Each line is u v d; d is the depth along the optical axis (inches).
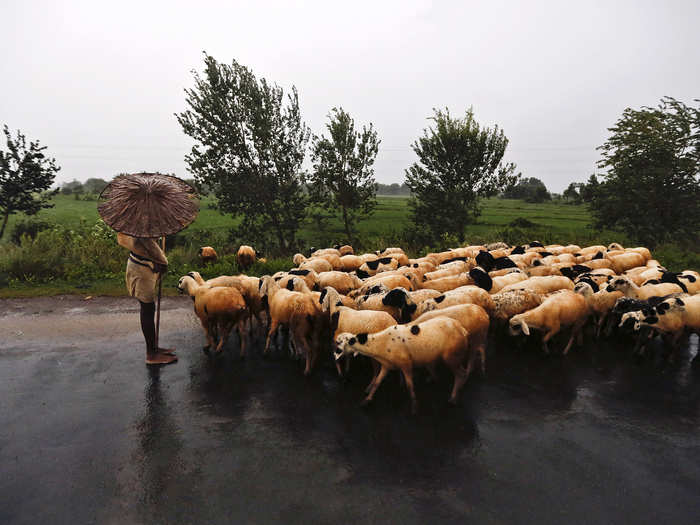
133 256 271.0
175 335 343.0
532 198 4318.4
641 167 903.1
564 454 181.5
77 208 2166.6
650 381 255.4
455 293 296.4
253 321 393.4
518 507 150.4
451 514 147.1
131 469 173.8
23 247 588.1
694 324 273.6
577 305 290.2
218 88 805.9
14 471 171.8
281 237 917.8
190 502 154.8
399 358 218.7
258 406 227.6
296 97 853.8
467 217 979.9
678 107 888.9
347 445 190.4
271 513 148.6
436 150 954.1
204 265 651.5
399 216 2278.5
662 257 695.7
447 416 215.3
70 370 272.7
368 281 356.8
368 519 145.0
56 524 144.1
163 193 256.4
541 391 242.4
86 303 435.5
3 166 730.8
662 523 142.8
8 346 315.6
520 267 448.5
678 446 187.5
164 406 227.0
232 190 851.4
